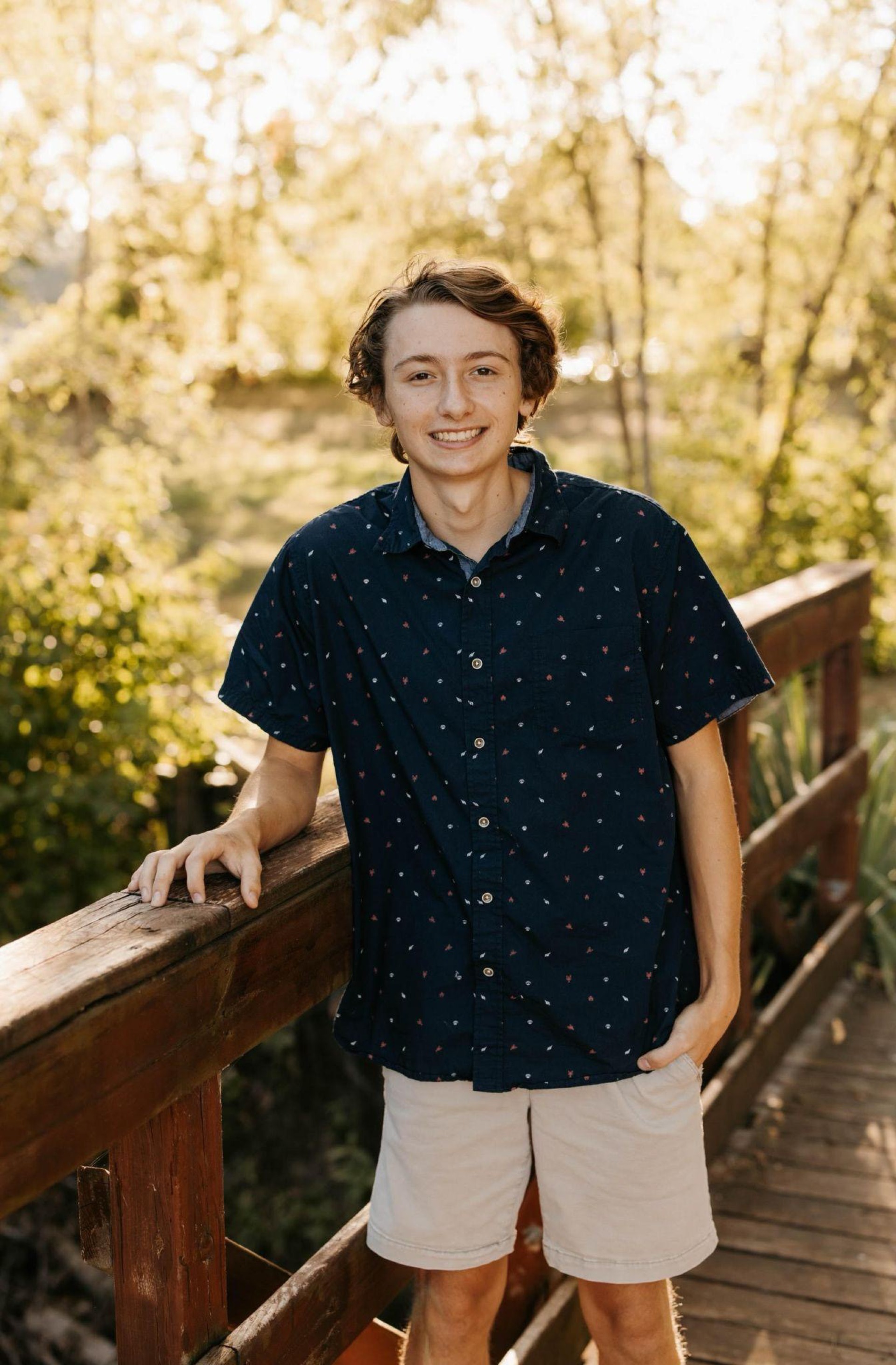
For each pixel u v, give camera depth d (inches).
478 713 60.0
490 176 304.5
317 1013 171.0
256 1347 59.6
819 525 335.0
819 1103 124.9
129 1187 55.7
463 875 61.2
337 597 62.2
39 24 299.6
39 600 198.7
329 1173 167.5
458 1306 67.4
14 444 274.4
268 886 59.5
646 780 62.0
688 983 65.0
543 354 60.3
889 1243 103.3
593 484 62.1
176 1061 53.4
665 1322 67.8
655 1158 63.6
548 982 61.6
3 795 185.9
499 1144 64.6
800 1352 91.5
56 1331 154.2
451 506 59.7
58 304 319.6
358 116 321.1
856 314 329.7
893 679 327.9
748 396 363.6
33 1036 45.1
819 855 154.6
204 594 265.4
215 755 197.5
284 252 416.8
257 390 856.9
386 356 59.1
